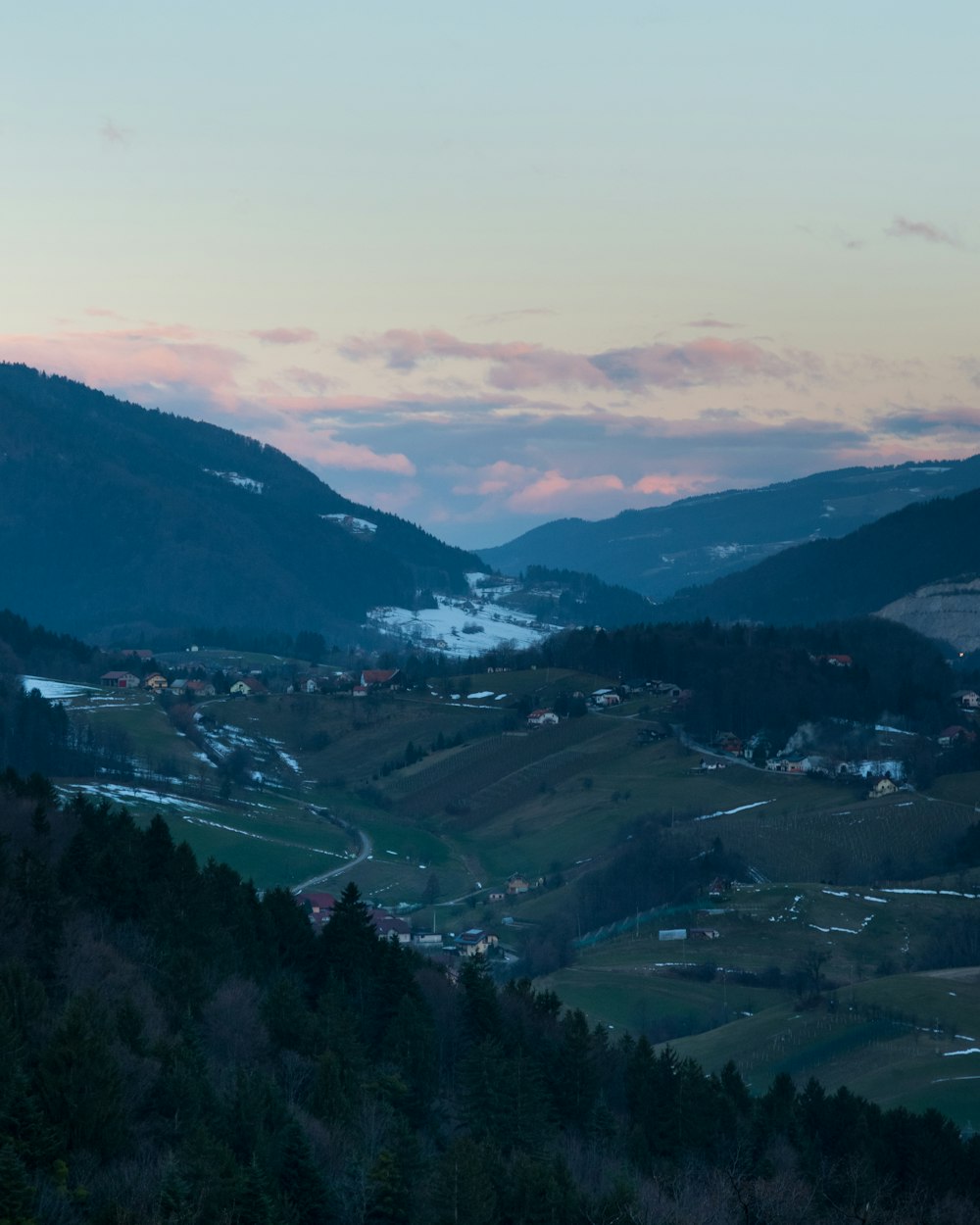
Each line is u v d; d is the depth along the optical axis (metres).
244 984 114.06
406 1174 87.19
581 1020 120.12
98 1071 79.75
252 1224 73.69
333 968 131.88
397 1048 113.94
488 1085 106.06
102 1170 77.06
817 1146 119.75
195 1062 91.12
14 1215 65.88
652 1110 116.19
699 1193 92.19
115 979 106.25
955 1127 124.06
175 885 127.44
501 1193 86.06
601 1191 93.44
